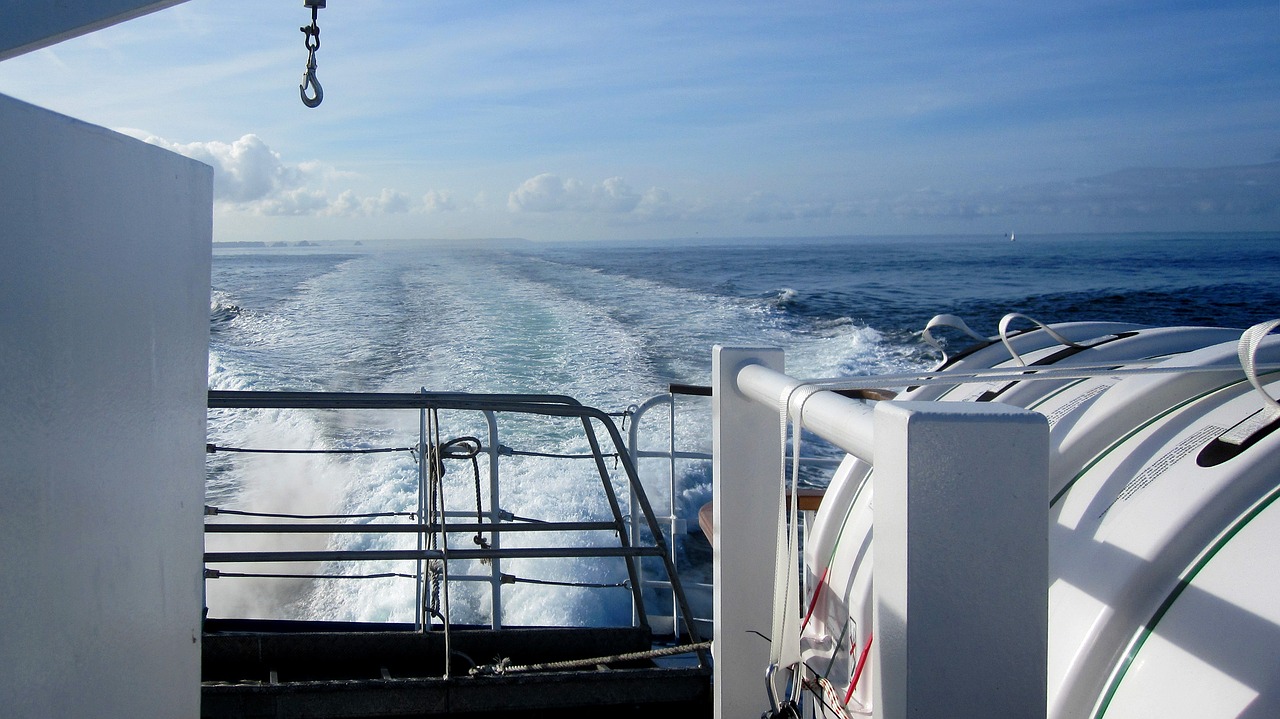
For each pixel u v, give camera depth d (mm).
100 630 877
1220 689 917
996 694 665
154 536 1001
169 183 1031
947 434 652
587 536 7234
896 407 678
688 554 7246
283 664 2664
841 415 876
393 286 29062
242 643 2650
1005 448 656
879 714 715
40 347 767
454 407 2969
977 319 22234
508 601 6316
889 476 687
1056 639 1127
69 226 811
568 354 15344
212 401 2812
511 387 12867
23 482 744
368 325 19422
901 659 670
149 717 995
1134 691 1008
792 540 1150
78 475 834
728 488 1440
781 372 1345
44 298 771
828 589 1749
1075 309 25203
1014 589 661
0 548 710
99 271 868
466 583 6516
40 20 1200
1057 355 1857
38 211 759
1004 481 657
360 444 10148
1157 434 1299
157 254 1002
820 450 8398
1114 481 1251
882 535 704
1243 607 950
